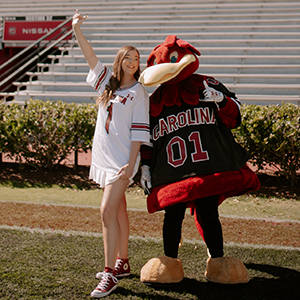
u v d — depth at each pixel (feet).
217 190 9.16
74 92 39.40
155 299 8.91
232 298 8.98
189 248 12.10
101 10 53.67
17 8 56.80
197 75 10.31
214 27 45.83
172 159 9.61
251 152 20.84
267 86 36.88
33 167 24.13
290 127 19.53
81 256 11.22
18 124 22.43
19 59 54.29
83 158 27.20
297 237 13.44
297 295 9.15
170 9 51.49
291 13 47.75
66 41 47.11
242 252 11.85
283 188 20.79
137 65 10.07
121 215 10.08
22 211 15.87
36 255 11.20
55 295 8.94
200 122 9.68
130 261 11.07
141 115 9.66
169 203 9.32
